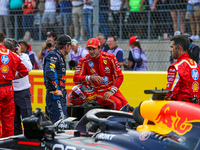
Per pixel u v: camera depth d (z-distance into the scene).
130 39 28.48
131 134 11.19
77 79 20.81
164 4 30.02
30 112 21.27
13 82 20.78
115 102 20.59
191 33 30.66
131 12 31.81
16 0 34.81
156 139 10.58
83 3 32.94
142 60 28.44
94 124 13.55
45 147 11.42
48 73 18.77
